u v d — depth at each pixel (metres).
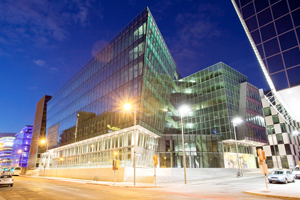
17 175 75.00
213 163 54.09
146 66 41.41
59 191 19.27
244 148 63.50
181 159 53.03
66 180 42.28
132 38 44.62
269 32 20.73
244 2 23.19
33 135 105.69
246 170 52.38
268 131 72.62
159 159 51.59
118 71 46.38
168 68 55.22
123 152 41.25
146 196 15.09
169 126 62.09
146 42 41.28
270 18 20.91
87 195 15.98
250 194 15.36
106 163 41.84
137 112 38.53
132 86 41.22
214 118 60.06
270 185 21.72
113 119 44.16
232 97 61.34
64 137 65.44
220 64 63.12
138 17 44.34
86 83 58.97
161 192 17.72
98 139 50.00
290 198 12.72
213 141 56.09
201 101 64.56
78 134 56.94
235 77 65.81
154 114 45.09
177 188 21.47
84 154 54.06
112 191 19.00
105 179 38.22
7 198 14.50
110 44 51.66
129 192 18.00
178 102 69.31
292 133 71.62
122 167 34.59
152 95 44.31
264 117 70.56
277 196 13.44
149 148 46.38
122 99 43.06
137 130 41.09
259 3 21.97
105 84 49.91
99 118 48.94
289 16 19.70
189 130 64.00
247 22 22.53
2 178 24.56
